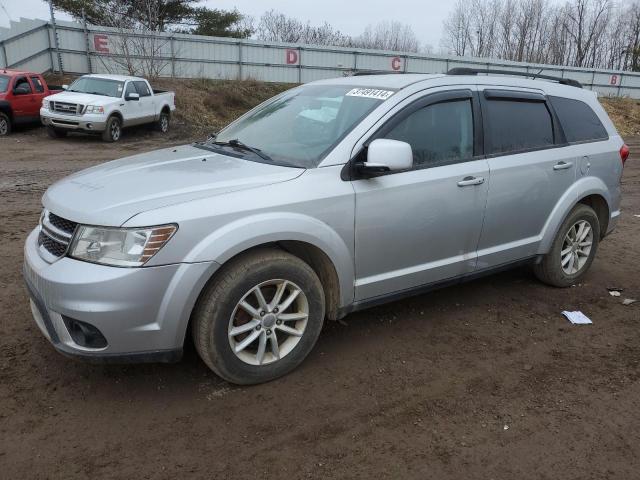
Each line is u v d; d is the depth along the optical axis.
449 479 2.70
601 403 3.38
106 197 3.13
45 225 3.29
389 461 2.81
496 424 3.14
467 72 4.54
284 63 30.02
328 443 2.92
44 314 3.08
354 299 3.72
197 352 3.52
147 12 29.58
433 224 3.95
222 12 37.12
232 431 2.99
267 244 3.39
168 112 19.22
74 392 3.27
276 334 3.52
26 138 15.70
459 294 5.00
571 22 57.31
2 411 3.07
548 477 2.74
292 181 3.37
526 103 4.68
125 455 2.78
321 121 3.95
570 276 5.22
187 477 2.64
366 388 3.44
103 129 15.47
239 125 4.54
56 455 2.75
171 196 3.11
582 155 4.99
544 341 4.17
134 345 2.98
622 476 2.76
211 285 3.13
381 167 3.45
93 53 25.11
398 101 3.85
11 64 22.59
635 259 6.31
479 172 4.16
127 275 2.87
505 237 4.52
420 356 3.86
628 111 32.72
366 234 3.62
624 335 4.32
